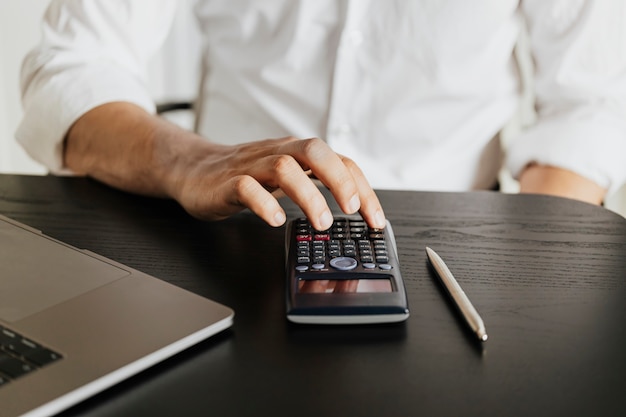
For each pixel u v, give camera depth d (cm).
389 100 101
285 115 104
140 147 70
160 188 68
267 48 103
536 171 95
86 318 45
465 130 104
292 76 102
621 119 97
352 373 42
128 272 51
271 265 56
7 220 61
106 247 58
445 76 100
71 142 78
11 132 150
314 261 51
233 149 66
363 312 47
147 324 44
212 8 105
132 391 40
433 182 105
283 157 56
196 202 62
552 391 41
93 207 66
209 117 113
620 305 51
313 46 100
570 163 92
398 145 103
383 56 99
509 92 108
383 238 56
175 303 47
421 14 97
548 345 46
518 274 55
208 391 41
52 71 85
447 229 63
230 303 50
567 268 56
